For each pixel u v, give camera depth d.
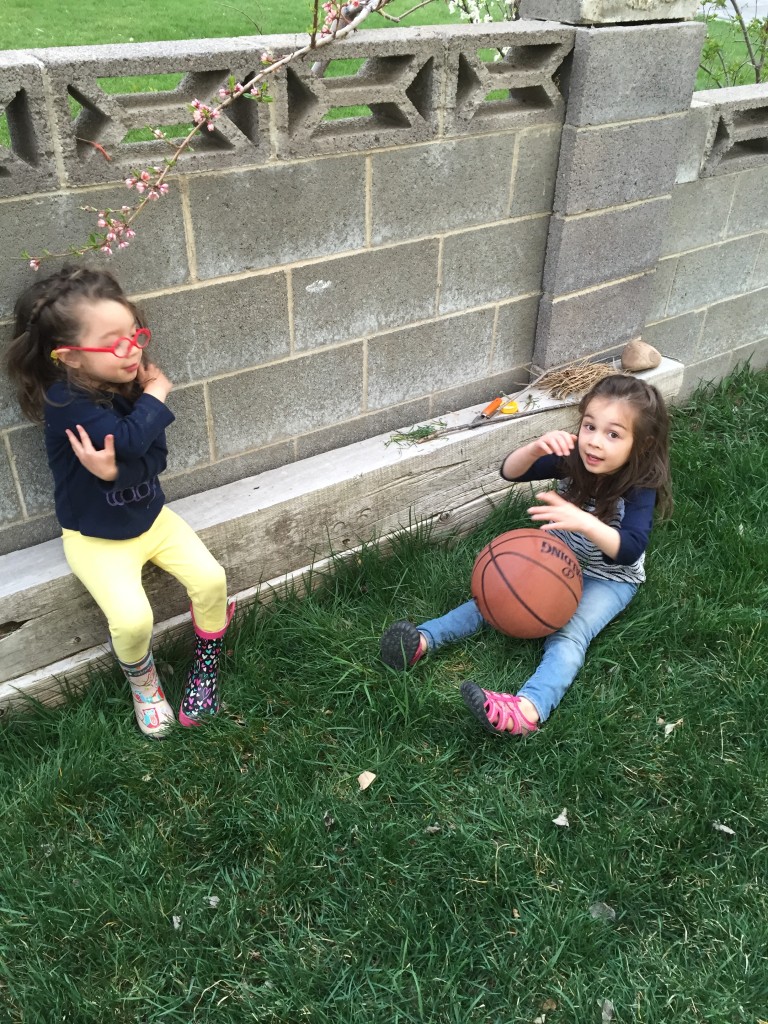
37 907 2.22
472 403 3.71
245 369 2.95
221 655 2.96
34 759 2.61
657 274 4.17
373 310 3.16
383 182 2.93
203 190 2.57
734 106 3.90
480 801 2.53
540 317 3.68
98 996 2.05
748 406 4.64
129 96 2.44
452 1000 2.06
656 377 3.91
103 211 2.37
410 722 2.73
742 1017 2.04
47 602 2.67
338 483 3.14
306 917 2.25
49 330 2.25
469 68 2.91
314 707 2.82
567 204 3.38
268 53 2.46
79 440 2.33
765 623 3.09
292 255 2.85
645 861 2.38
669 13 3.23
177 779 2.58
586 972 2.13
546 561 2.84
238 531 2.98
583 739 2.70
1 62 2.11
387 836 2.39
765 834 2.46
